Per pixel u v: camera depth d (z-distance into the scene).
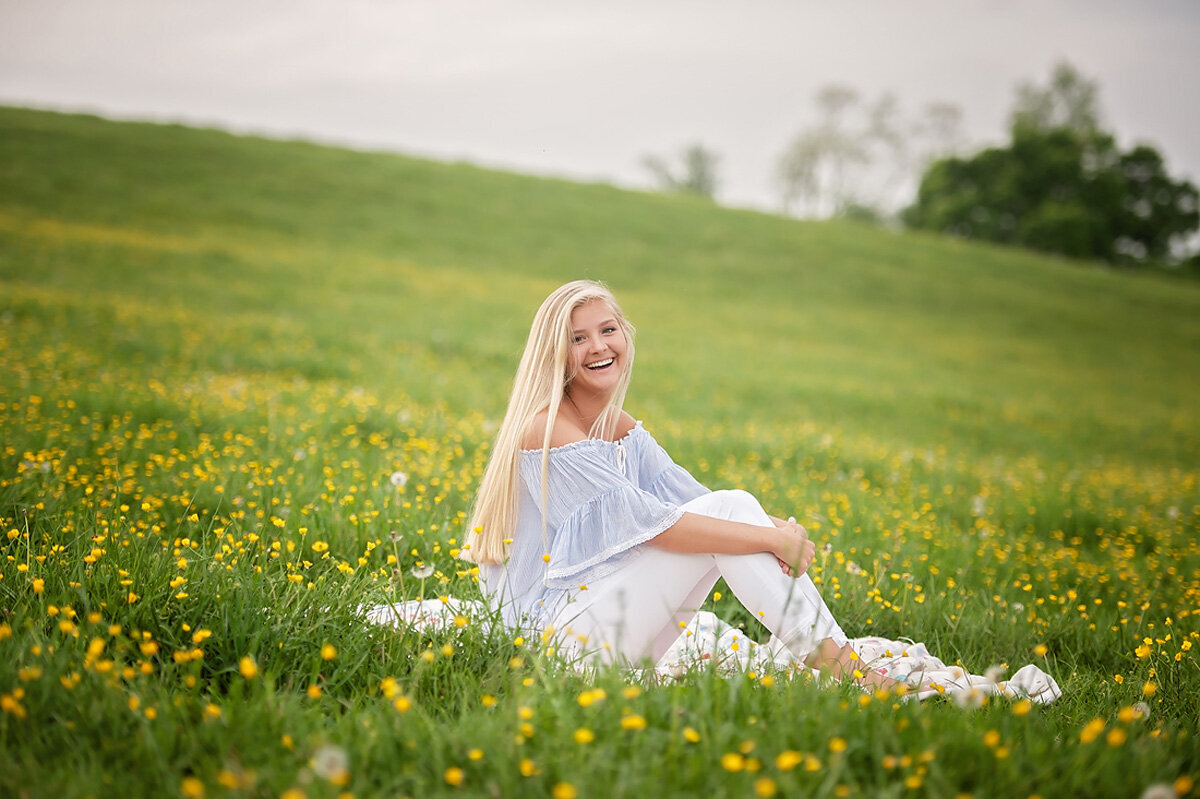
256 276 18.17
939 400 14.47
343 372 10.39
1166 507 7.38
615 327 3.15
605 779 1.85
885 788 1.86
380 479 4.78
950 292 28.92
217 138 32.22
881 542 4.77
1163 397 18.98
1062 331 26.14
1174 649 3.32
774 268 28.61
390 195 29.48
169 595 2.72
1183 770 2.09
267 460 5.17
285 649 2.55
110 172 26.19
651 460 3.36
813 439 8.93
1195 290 37.38
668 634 3.02
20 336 9.88
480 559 3.08
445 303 18.28
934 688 2.66
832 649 2.75
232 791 1.73
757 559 2.79
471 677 2.43
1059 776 1.98
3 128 28.25
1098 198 63.47
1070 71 67.38
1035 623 3.77
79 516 3.64
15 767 1.83
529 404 3.07
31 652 2.26
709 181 70.50
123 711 2.06
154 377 8.58
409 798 1.89
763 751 1.94
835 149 61.53
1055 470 9.05
